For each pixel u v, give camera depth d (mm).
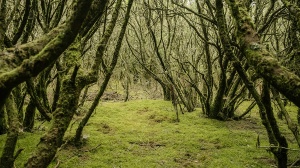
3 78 1057
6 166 2141
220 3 2188
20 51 1299
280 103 3449
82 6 1115
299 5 2590
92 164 4254
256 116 7609
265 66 1113
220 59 6035
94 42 8547
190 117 7156
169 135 5738
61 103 1751
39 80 5047
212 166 4348
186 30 9891
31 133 5227
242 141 5406
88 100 9375
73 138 4887
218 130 6109
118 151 4840
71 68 1896
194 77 8438
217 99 6852
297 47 3537
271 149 3016
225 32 2248
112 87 12531
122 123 6520
